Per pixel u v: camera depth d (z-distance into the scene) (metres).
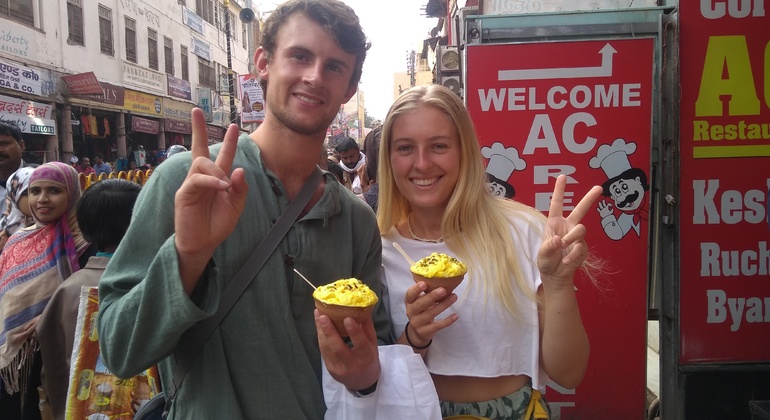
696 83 3.14
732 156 3.13
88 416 2.39
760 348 3.15
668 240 3.29
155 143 26.41
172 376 1.58
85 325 2.43
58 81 18.12
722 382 3.21
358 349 1.58
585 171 3.38
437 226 2.17
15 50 16.22
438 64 5.91
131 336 1.37
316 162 1.76
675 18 3.17
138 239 1.50
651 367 4.71
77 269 3.12
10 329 2.91
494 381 1.99
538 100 3.39
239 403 1.54
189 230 1.30
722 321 3.18
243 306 1.55
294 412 1.57
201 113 1.33
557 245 1.72
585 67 3.33
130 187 2.81
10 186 3.71
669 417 3.34
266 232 1.62
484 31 3.52
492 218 2.04
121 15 22.67
